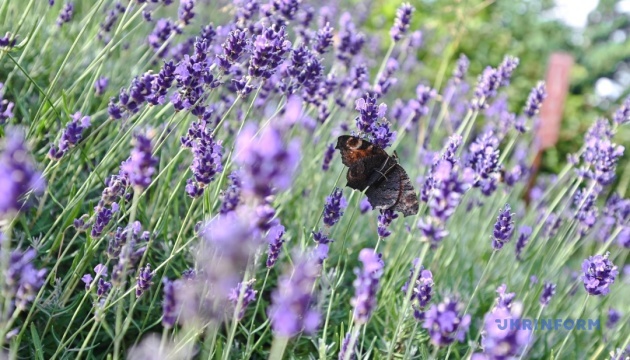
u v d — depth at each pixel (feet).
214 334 6.19
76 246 9.77
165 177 10.70
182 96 8.57
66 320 8.62
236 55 8.71
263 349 10.02
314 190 12.99
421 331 9.92
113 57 14.47
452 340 6.09
